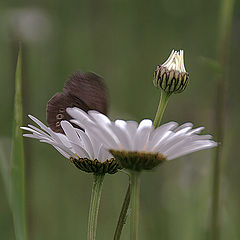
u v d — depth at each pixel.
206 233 1.01
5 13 1.40
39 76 1.44
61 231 1.18
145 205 1.16
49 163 1.28
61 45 1.51
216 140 1.01
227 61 1.01
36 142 1.27
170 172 1.19
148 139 0.86
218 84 1.01
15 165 0.93
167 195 1.15
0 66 1.43
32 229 1.02
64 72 1.48
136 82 1.49
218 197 1.01
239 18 1.21
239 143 1.18
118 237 0.88
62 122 0.88
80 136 0.88
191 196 1.07
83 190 1.28
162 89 0.88
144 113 1.43
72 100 0.90
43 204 1.21
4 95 1.44
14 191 0.93
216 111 1.01
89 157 0.88
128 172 0.87
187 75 0.88
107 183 1.22
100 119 0.86
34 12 1.43
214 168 1.01
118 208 1.20
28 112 1.05
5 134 1.38
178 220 1.09
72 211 1.22
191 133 0.86
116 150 0.86
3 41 1.43
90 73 0.90
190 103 1.35
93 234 0.88
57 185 1.25
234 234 1.05
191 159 1.15
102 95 0.90
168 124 0.86
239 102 1.25
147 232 1.10
